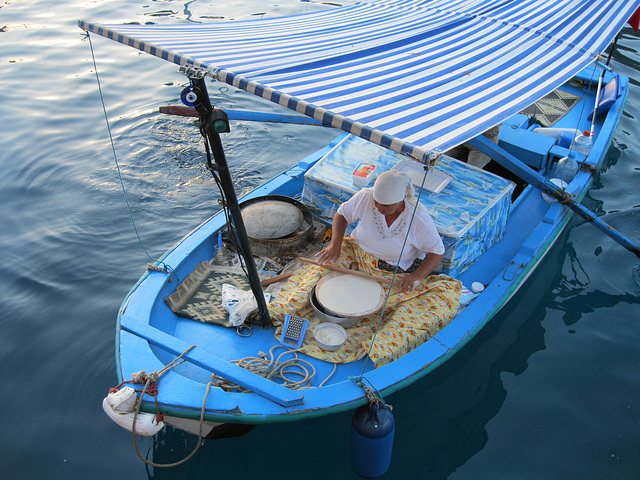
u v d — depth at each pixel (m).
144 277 4.35
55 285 5.34
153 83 9.04
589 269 5.70
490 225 4.84
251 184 6.81
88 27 4.08
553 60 5.06
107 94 8.62
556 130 6.72
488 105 3.79
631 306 5.25
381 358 3.75
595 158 6.21
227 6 12.18
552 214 5.33
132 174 6.90
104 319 4.99
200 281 4.58
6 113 7.93
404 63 4.45
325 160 5.21
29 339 4.77
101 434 4.03
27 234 5.95
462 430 4.10
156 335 3.69
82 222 6.14
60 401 4.25
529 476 3.76
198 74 2.97
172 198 6.57
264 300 4.04
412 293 4.21
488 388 4.42
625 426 4.11
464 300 4.43
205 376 3.78
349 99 3.44
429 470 3.83
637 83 9.37
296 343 4.03
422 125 3.20
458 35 5.41
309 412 3.33
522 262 4.74
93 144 7.41
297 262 4.82
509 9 6.35
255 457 3.98
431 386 4.27
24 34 10.52
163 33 4.37
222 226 4.96
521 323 5.07
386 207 3.81
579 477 3.75
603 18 6.36
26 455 3.85
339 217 4.31
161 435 4.07
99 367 4.52
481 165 6.03
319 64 4.09
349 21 5.91
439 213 4.58
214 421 3.31
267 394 3.35
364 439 3.29
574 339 4.89
